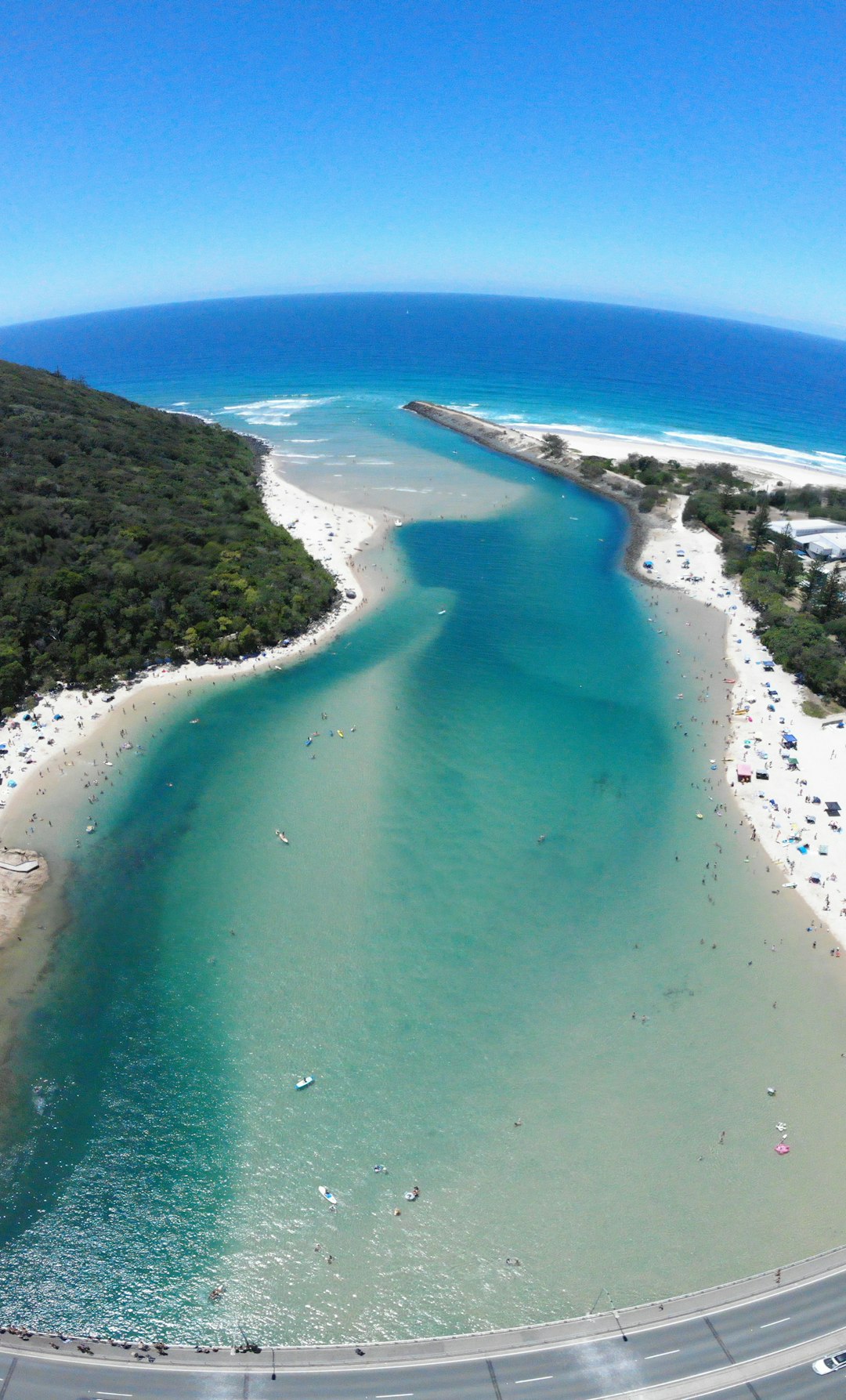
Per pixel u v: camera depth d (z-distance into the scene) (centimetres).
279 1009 6938
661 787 9831
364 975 7256
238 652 12694
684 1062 6450
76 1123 6034
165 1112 6122
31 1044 6612
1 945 7512
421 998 7038
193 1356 4709
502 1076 6356
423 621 14325
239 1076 6394
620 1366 4609
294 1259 5228
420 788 9769
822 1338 4709
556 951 7525
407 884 8300
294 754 10375
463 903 8069
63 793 9588
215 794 9631
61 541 13475
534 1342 4741
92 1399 4491
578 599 15438
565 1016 6856
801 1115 6031
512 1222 5384
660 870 8512
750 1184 5575
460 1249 5253
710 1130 5938
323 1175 5703
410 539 18375
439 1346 4734
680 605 15112
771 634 13150
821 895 8119
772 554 16412
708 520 18650
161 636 12656
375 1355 4700
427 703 11656
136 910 7962
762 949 7506
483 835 9006
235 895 8144
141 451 19338
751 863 8569
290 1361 4684
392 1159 5794
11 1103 6159
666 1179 5622
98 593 12581
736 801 9519
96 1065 6462
